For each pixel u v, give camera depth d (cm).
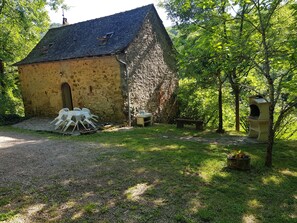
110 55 1148
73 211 407
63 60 1320
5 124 1362
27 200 445
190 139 950
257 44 678
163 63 1448
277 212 415
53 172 576
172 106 1533
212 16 805
